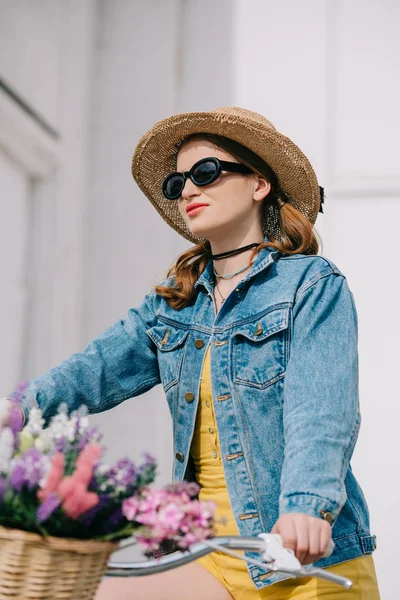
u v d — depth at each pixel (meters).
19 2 5.04
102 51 5.75
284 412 2.16
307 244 2.57
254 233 2.57
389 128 5.06
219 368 2.38
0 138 4.86
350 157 5.04
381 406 4.60
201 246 2.69
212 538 1.67
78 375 2.50
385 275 4.80
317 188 2.67
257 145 2.55
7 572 1.54
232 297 2.46
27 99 5.04
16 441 1.74
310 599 2.17
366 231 4.88
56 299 5.20
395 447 4.53
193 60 5.58
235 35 5.49
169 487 1.64
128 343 2.60
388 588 4.34
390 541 4.40
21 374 5.07
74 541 1.55
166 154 2.79
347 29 5.27
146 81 5.65
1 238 4.96
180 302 2.59
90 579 1.60
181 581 2.30
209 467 2.39
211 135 2.57
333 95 5.18
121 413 5.16
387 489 4.48
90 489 1.62
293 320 2.34
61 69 5.47
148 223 5.49
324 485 1.94
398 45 5.20
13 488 1.57
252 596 2.26
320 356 2.22
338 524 2.27
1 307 4.93
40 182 5.31
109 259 5.47
